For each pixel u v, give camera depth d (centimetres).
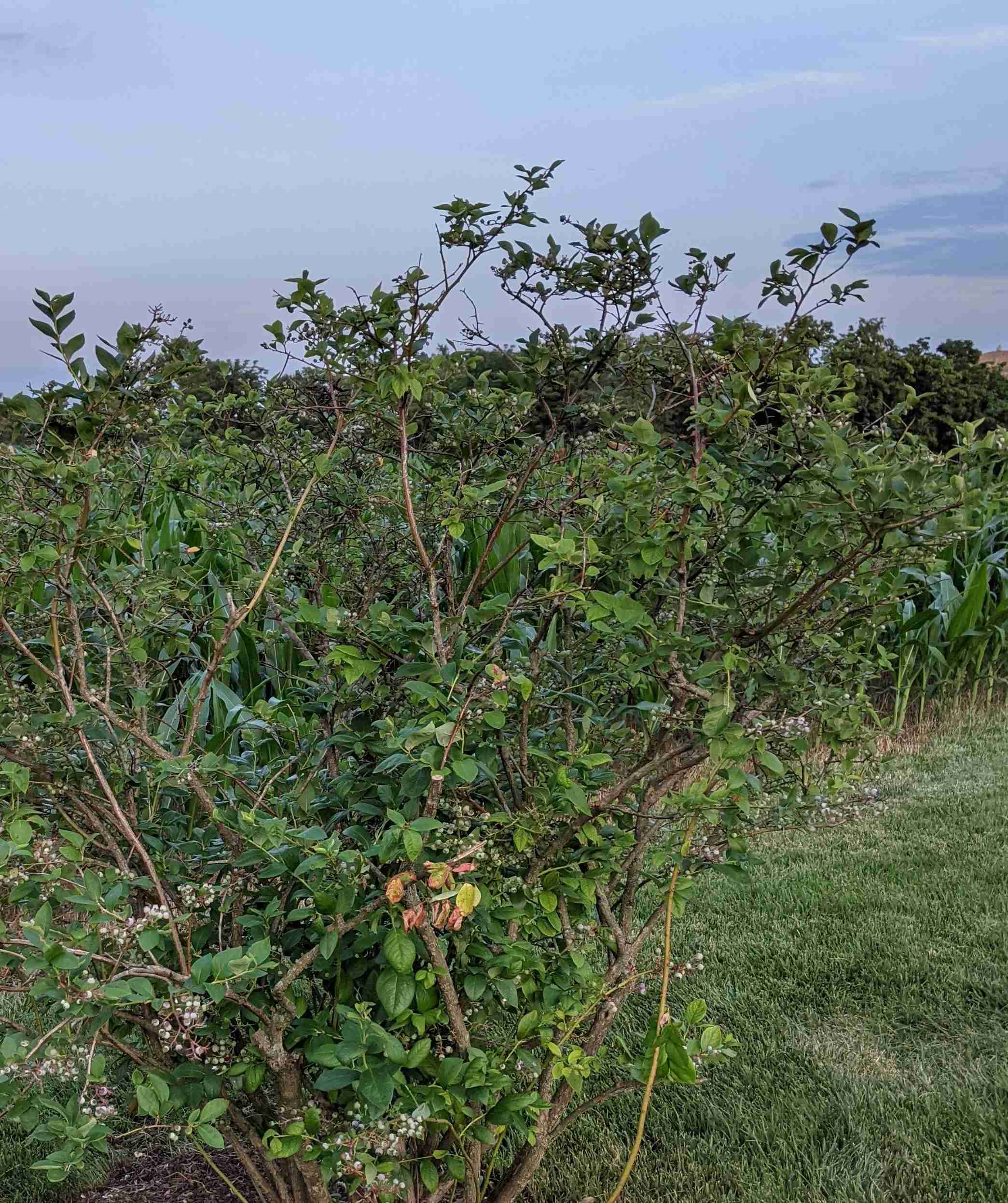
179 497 414
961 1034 358
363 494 282
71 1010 175
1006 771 651
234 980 188
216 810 207
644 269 253
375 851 182
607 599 197
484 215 221
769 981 392
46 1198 288
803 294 224
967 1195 276
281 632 399
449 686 200
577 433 289
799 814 267
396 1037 205
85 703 216
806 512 221
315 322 221
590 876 224
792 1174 287
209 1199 287
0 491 215
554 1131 245
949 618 731
